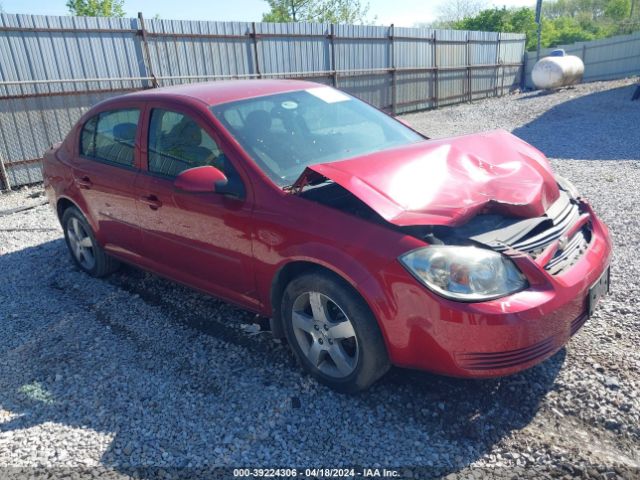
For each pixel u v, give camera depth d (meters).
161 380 3.32
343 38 16.33
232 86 4.11
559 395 2.92
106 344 3.80
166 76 12.02
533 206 2.94
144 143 4.04
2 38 9.45
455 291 2.55
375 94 18.02
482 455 2.57
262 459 2.63
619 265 4.53
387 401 2.99
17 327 4.16
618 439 2.62
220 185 3.24
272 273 3.17
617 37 27.02
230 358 3.51
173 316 4.16
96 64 10.78
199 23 12.47
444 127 15.62
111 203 4.31
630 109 15.59
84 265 5.11
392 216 2.64
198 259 3.71
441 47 20.73
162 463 2.64
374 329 2.80
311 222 2.94
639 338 3.38
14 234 6.71
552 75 22.41
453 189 2.91
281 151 3.50
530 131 13.48
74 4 31.81
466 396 2.97
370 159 3.06
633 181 7.43
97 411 3.07
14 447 2.83
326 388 3.14
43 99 10.09
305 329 3.12
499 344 2.53
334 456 2.62
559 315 2.65
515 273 2.64
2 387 3.38
